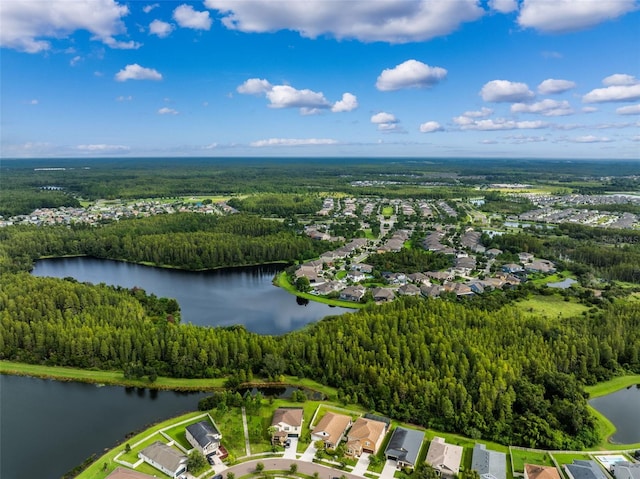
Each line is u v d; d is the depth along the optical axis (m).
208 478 108.94
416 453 115.25
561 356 159.00
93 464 114.44
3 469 113.25
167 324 189.00
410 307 198.00
